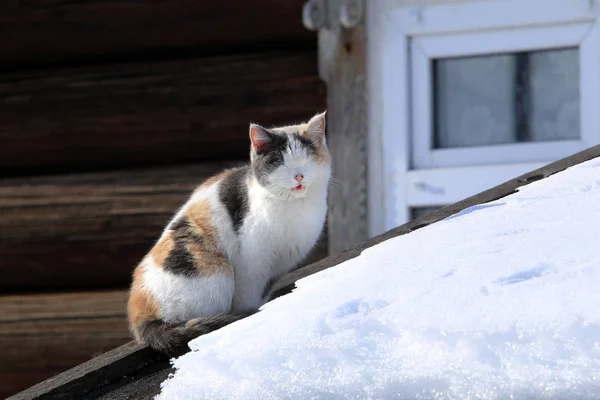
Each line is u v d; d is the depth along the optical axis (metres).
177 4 7.43
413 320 2.96
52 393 3.78
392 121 7.18
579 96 7.11
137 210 7.27
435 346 2.85
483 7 7.13
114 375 3.98
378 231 7.19
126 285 7.34
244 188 5.07
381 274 3.54
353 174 7.20
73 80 7.52
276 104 7.27
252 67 7.32
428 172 7.11
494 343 2.75
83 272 7.35
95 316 7.25
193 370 3.27
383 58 7.20
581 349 2.63
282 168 5.01
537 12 7.06
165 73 7.42
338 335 3.07
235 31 7.40
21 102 7.53
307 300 3.47
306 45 7.39
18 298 7.36
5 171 7.59
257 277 5.06
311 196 5.14
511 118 7.27
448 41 7.21
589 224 3.57
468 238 3.78
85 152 7.48
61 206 7.36
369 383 2.90
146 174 7.34
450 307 2.98
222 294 4.85
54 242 7.35
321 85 7.26
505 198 4.40
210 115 7.33
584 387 2.58
